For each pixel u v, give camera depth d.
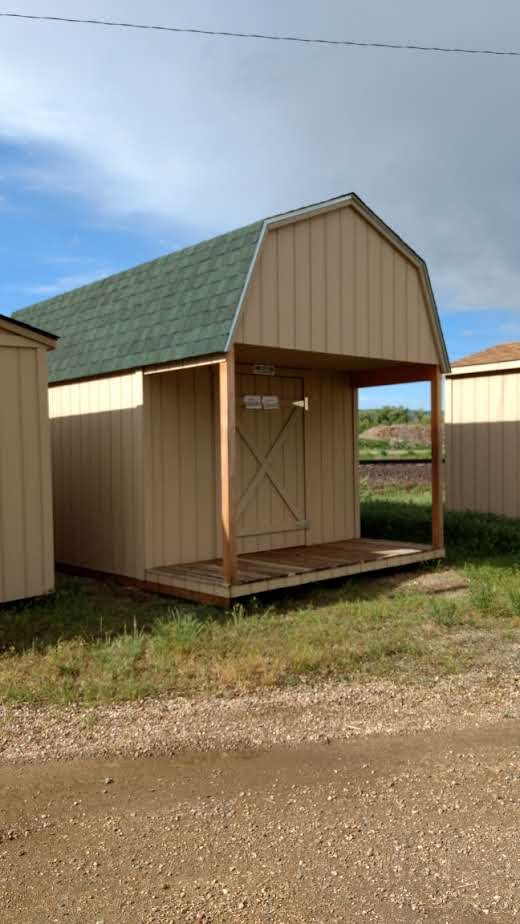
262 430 10.04
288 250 7.95
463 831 3.32
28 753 4.17
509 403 13.19
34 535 7.61
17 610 7.45
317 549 10.19
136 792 3.73
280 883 2.95
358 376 11.26
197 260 8.38
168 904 2.82
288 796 3.68
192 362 7.72
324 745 4.30
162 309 8.45
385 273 9.23
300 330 8.08
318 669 5.59
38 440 7.66
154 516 8.62
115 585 8.95
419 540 11.78
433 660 5.82
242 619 6.88
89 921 2.73
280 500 10.30
